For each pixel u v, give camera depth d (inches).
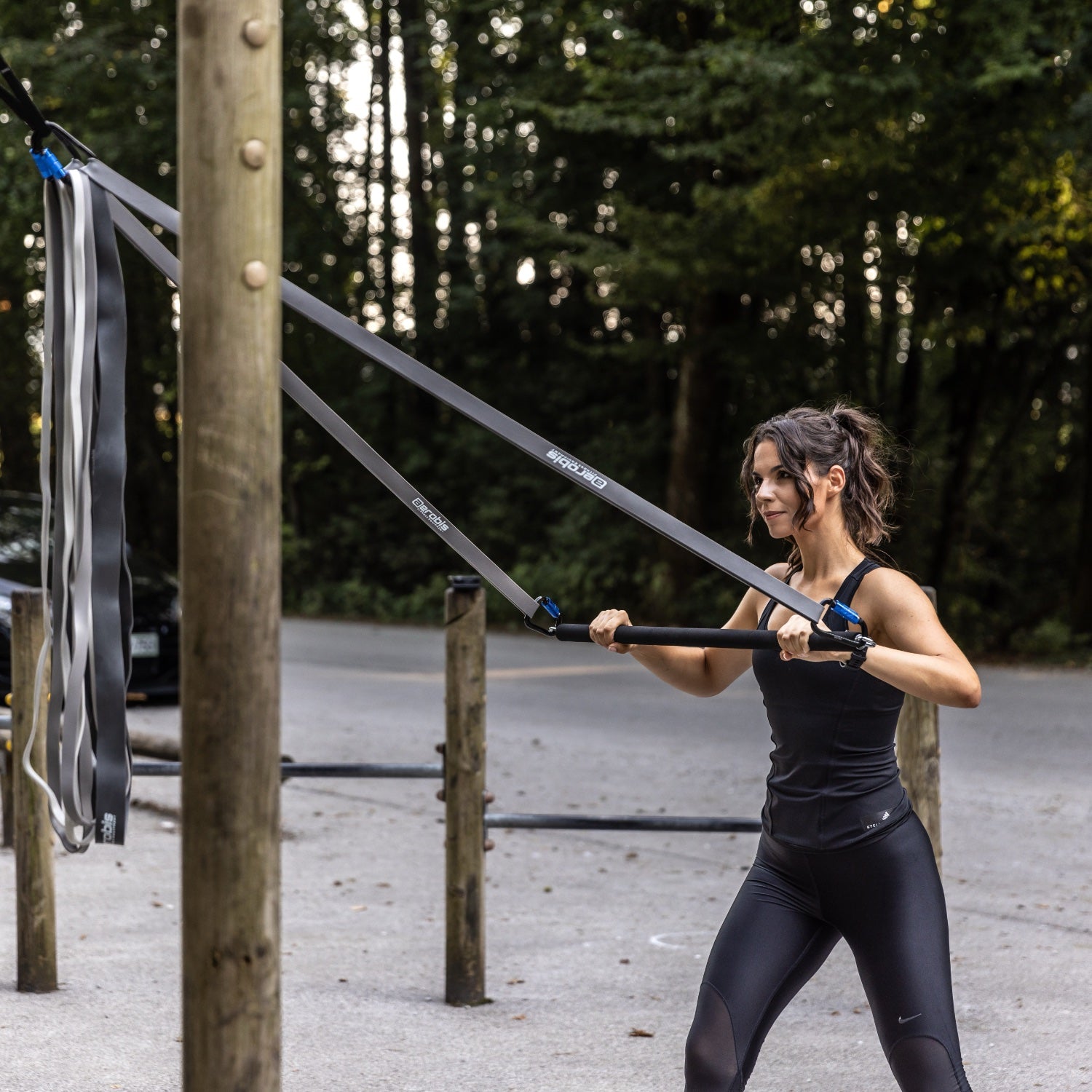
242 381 79.3
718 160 664.4
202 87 78.8
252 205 79.3
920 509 774.5
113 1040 160.7
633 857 260.4
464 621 171.5
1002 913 218.5
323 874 245.8
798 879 110.6
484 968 181.2
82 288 104.2
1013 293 722.2
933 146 625.3
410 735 400.2
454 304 930.7
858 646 96.4
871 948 107.1
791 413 112.8
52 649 107.9
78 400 103.7
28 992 177.8
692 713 447.5
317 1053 155.8
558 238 736.3
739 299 780.6
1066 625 791.1
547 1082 147.5
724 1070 105.9
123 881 239.0
